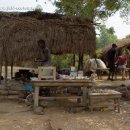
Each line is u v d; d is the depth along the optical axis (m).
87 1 16.81
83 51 13.34
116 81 19.08
